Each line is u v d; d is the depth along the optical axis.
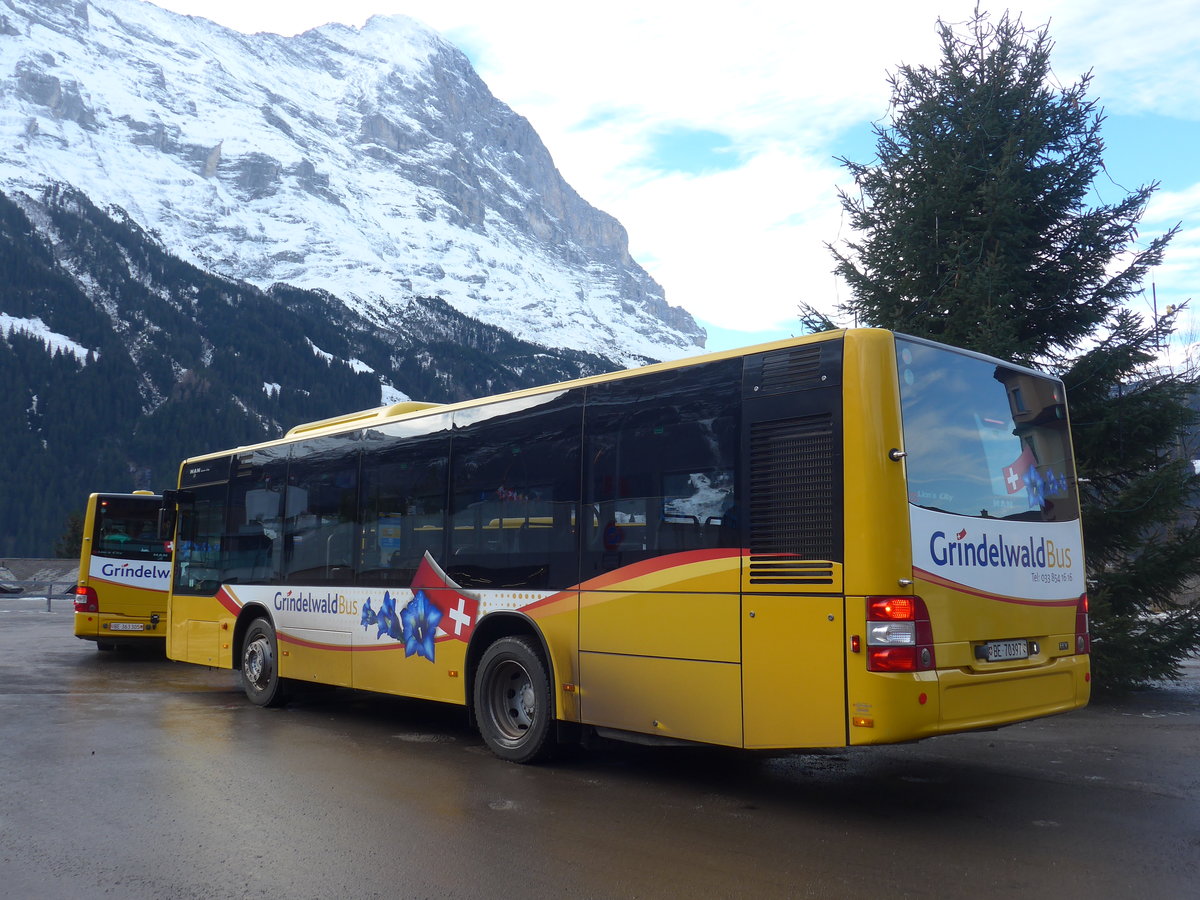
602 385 7.21
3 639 19.75
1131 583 10.52
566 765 7.49
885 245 11.97
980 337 10.59
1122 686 11.20
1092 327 11.36
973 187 11.55
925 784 6.80
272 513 10.94
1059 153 11.63
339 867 4.89
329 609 9.84
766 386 6.12
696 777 7.04
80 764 7.43
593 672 7.02
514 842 5.34
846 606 5.56
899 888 4.57
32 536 153.00
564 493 7.40
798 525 5.85
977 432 6.26
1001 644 6.09
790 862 4.98
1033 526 6.55
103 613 16.52
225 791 6.54
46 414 173.50
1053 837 5.43
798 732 5.72
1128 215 11.31
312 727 9.34
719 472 6.32
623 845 5.28
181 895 4.50
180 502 12.73
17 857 5.07
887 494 5.56
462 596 8.20
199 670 14.55
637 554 6.77
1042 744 8.33
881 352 5.72
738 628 6.07
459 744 8.42
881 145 12.35
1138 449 10.92
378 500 9.35
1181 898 4.41
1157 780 6.91
